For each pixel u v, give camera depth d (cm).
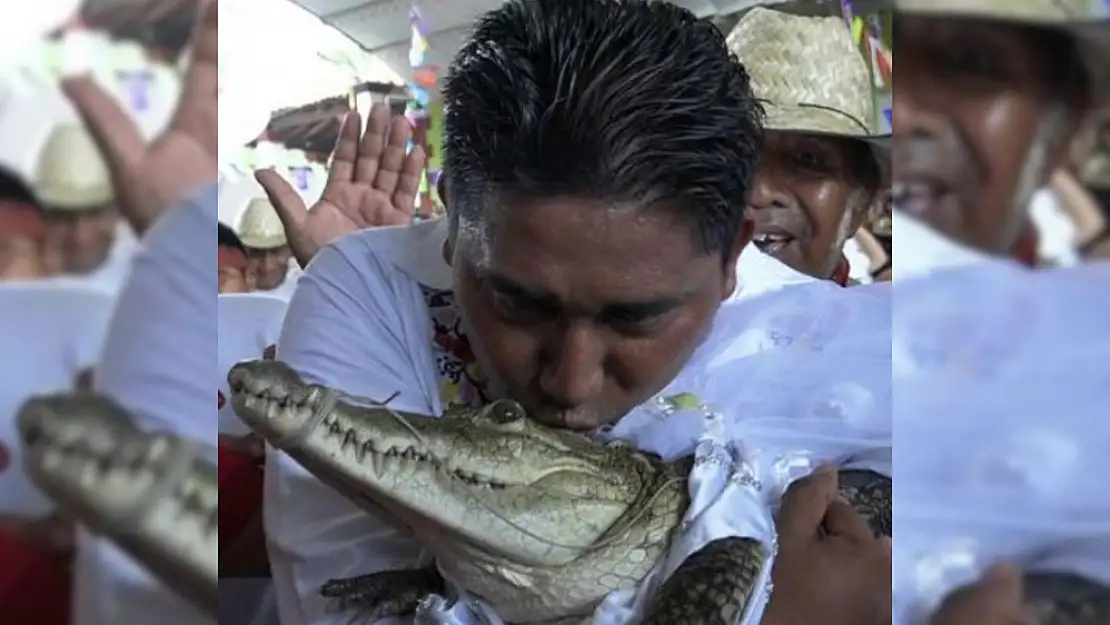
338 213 117
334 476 69
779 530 75
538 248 61
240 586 94
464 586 74
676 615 62
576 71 61
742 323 91
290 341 86
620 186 59
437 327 88
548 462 71
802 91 102
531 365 69
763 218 104
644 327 65
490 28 70
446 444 68
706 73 64
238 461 94
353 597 78
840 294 94
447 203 78
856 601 66
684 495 74
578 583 70
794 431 85
